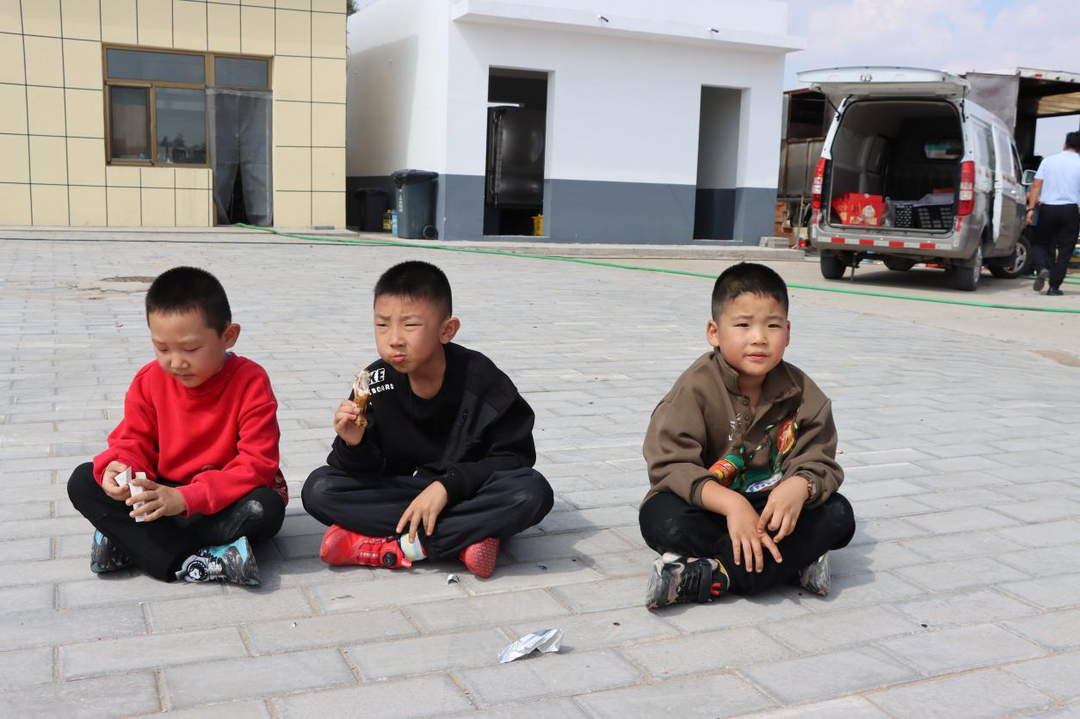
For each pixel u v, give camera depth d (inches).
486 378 116.6
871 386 238.7
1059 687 92.5
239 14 636.1
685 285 452.8
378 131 748.0
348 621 102.0
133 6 610.5
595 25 644.1
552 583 114.3
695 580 107.5
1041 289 488.7
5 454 154.3
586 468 161.5
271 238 605.6
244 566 107.7
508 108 711.1
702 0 700.0
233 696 85.7
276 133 659.4
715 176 753.6
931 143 522.9
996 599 113.5
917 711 87.3
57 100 604.7
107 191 624.7
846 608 110.0
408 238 651.5
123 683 87.3
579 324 312.3
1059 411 219.1
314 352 243.8
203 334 105.0
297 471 151.0
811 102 814.5
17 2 586.2
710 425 113.7
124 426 113.7
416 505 112.0
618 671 93.0
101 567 111.0
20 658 91.4
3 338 246.5
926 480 161.5
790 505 105.0
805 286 483.8
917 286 504.4
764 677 92.8
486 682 90.0
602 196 684.1
